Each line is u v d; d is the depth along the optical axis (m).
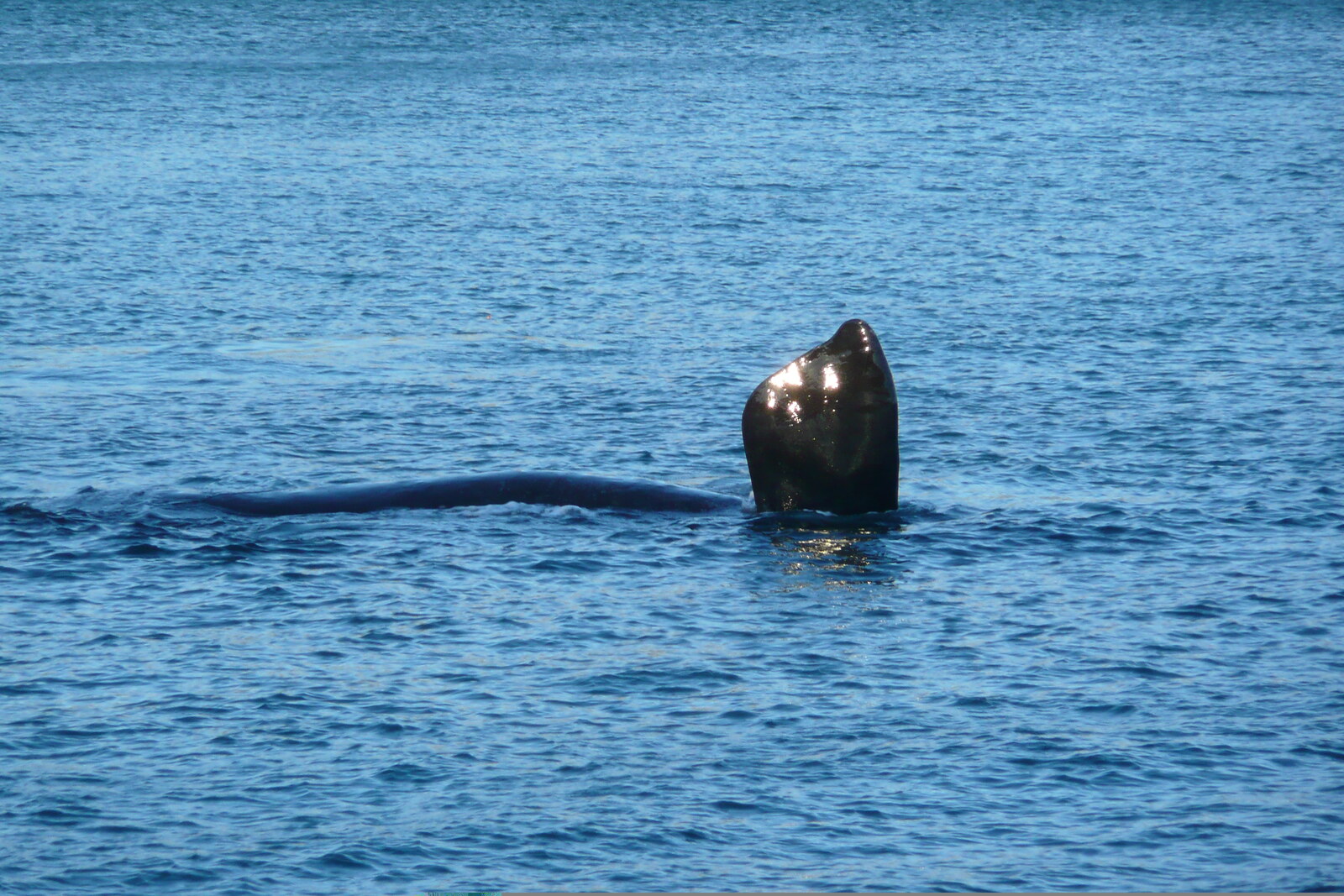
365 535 62.38
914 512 66.25
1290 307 114.75
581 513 65.25
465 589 56.41
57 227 149.25
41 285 123.56
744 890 36.22
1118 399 88.12
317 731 44.25
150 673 48.41
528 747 43.41
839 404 65.06
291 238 145.62
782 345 105.25
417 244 143.88
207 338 107.00
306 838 38.34
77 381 93.75
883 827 39.12
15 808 39.66
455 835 38.53
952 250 141.25
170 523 63.62
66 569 58.12
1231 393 89.06
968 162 198.25
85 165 192.00
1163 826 39.12
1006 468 74.19
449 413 86.12
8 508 64.88
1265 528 64.06
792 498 65.69
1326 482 70.88
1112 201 168.12
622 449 78.62
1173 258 135.88
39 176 182.62
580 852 37.81
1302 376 93.25
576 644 51.12
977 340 105.50
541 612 54.12
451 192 174.62
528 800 40.34
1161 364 97.38
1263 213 158.88
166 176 184.12
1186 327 108.44
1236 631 52.34
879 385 65.19
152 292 122.00
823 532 63.41
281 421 84.31
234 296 121.50
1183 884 36.47
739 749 43.31
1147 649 50.72
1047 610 54.53
